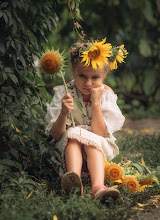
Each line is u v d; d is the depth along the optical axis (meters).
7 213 1.77
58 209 1.84
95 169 2.12
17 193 2.06
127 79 7.95
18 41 2.41
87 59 2.21
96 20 5.95
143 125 6.35
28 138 2.44
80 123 2.50
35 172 2.40
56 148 2.40
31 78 2.64
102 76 2.38
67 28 3.82
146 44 7.04
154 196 2.23
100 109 2.38
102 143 2.30
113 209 1.88
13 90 2.42
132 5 6.53
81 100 2.48
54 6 3.15
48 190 2.28
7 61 2.46
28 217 1.71
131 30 6.83
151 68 7.86
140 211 2.01
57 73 2.29
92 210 1.81
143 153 3.34
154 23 7.18
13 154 2.33
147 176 2.45
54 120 2.44
